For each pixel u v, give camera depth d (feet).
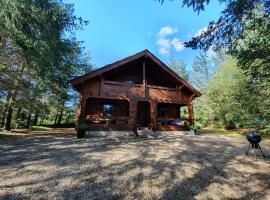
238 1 17.90
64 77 53.06
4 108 55.42
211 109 77.51
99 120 51.88
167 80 61.11
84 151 27.12
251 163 24.02
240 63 22.86
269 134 50.29
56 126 101.81
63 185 15.88
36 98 60.54
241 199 15.53
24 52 36.22
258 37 22.94
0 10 28.81
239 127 67.15
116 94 49.90
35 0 31.83
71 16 36.42
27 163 20.75
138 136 46.01
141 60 56.34
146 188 16.26
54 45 36.60
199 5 18.72
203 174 19.94
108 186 16.16
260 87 44.80
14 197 13.60
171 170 20.58
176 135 50.24
